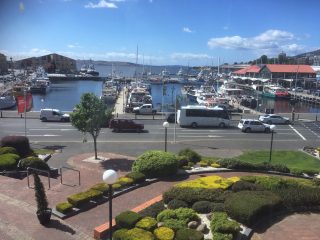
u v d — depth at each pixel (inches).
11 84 4628.4
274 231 616.4
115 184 812.6
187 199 703.1
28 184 828.6
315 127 2171.5
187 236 544.1
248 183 773.9
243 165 1022.4
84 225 642.2
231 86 4771.2
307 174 1031.6
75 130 1827.0
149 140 1649.9
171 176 934.4
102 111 1196.5
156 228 589.3
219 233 564.7
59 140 1590.8
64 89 5152.6
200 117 2068.2
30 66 7480.3
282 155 1407.5
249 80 5413.4
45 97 4178.2
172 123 2170.3
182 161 1010.1
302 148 1574.8
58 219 659.4
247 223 615.5
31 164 952.3
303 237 597.9
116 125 1828.2
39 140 1585.9
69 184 874.8
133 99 3112.7
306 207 708.7
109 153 1352.1
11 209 698.2
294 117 2496.3
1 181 861.8
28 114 2351.1
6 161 950.4
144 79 6067.9
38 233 606.5
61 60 7829.7
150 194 808.9
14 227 625.0
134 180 853.2
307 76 5295.3
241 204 641.6
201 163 1045.2
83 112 1171.9
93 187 770.2
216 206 665.0
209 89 4303.6
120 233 563.5
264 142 1695.4
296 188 764.6
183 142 1638.8
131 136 1727.4
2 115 2276.1
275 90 4370.1
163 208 676.7
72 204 700.7
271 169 1031.6
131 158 1267.2
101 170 1083.3
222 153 1435.8
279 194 716.7
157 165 907.4
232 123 2245.3
